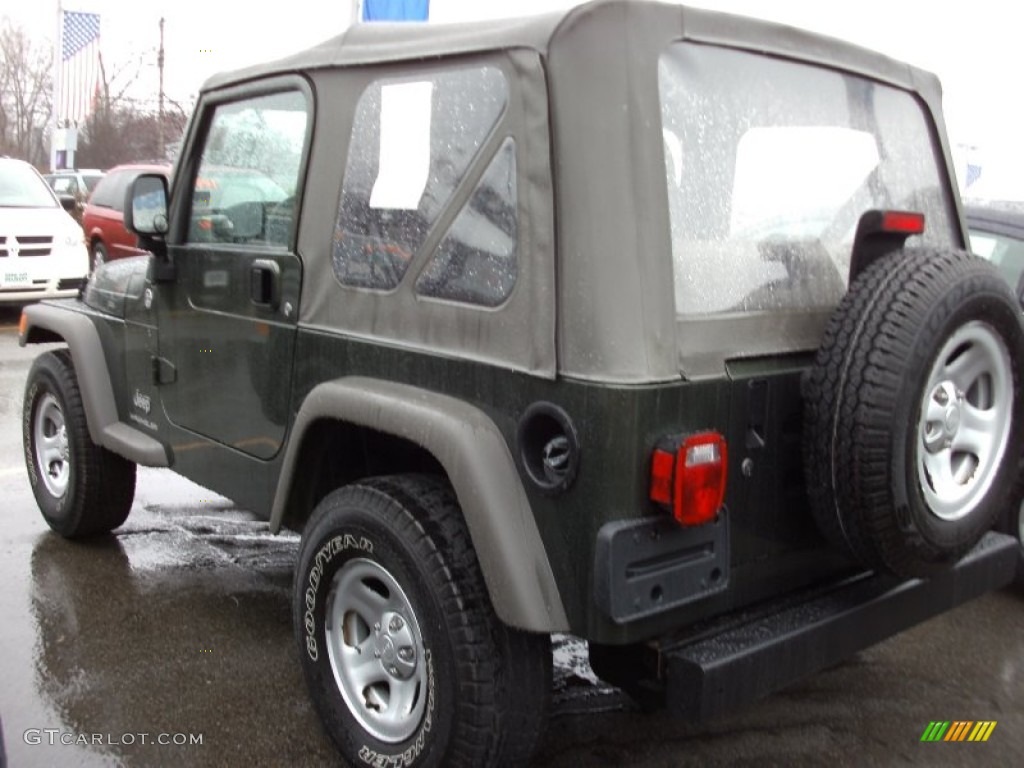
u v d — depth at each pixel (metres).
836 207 3.14
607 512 2.39
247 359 3.58
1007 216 5.30
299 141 3.38
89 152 38.03
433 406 2.72
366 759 2.93
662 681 2.55
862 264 2.77
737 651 2.54
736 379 2.59
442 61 2.84
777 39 2.87
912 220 2.77
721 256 2.69
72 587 4.42
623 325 2.40
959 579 3.13
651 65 2.48
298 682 3.64
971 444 2.84
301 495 3.36
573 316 2.45
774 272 2.85
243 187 3.62
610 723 3.43
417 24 3.03
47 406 4.93
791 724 3.48
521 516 2.55
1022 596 4.70
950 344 2.61
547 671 2.72
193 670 3.71
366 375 3.04
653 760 3.22
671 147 2.56
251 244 3.57
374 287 3.04
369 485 2.91
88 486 4.70
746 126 2.80
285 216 3.41
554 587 2.51
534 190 2.54
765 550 2.75
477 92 2.73
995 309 2.69
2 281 11.39
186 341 3.94
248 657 3.82
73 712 3.39
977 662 4.01
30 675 3.63
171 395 4.10
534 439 2.57
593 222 2.43
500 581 2.50
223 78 3.80
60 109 26.80
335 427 3.20
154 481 6.10
